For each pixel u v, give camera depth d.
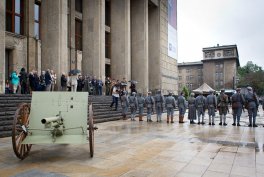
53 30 20.22
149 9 36.31
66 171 5.29
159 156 6.61
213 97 14.03
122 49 29.08
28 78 16.41
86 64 25.47
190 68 93.31
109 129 11.74
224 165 5.82
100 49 25.12
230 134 10.43
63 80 18.47
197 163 5.98
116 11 29.69
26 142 5.94
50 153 6.82
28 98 12.90
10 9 20.98
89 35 25.47
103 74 25.23
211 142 8.58
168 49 38.84
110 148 7.50
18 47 21.19
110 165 5.77
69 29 26.19
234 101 13.80
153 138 9.30
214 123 14.90
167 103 15.16
